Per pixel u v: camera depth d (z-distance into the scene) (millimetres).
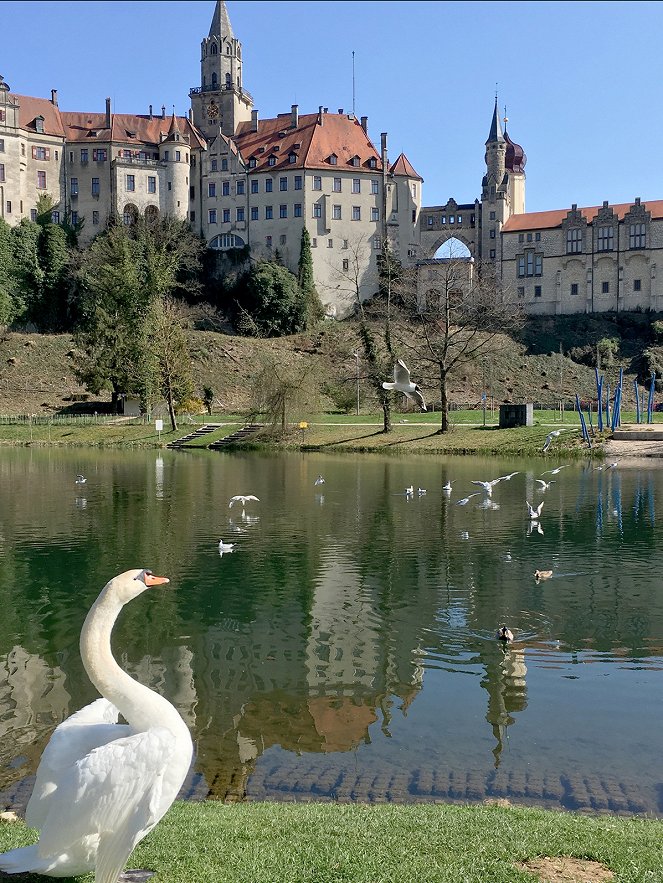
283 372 80938
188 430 83875
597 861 8281
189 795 11992
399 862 8086
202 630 20484
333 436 76875
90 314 111625
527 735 14258
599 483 49125
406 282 117750
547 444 64750
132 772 6582
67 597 23391
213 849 8344
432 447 70562
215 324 135750
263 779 12539
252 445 76062
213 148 148250
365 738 14164
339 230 147125
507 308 111312
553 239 145625
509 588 24375
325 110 154875
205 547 30250
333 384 97688
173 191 146750
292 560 28094
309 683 16906
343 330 124438
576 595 23562
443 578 25562
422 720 14953
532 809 10445
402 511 38594
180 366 88188
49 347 114812
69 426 86625
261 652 18875
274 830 9062
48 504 41000
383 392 76750
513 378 115875
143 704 7047
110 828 6551
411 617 21500
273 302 133125
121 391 95625
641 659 18297
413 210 152250
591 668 17703
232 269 145750
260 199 146750
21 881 7219
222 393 107062
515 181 160875
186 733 7074
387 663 18078
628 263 141000
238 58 157875
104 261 120500
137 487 47844
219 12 154875
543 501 41625
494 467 58625
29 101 146750
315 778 12578
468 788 12242
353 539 31734
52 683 16938
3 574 26000
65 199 146000
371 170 148125
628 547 30094
